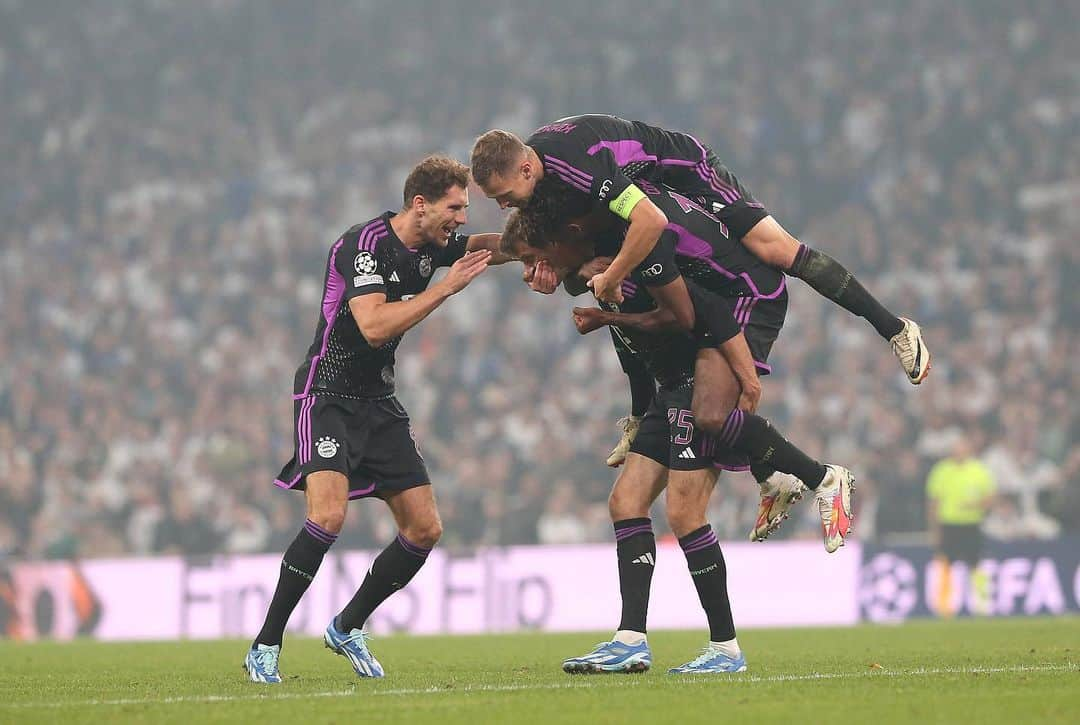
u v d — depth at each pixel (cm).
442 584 3953
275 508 4978
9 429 5881
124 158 7781
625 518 1717
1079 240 5938
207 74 8275
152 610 4084
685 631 3325
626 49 7844
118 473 5616
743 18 7738
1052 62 6931
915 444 4906
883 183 6625
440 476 5259
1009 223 6247
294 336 6344
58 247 7250
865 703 1306
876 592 3934
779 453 1680
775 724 1183
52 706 1387
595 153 1612
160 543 4900
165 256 7000
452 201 1678
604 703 1330
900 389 5241
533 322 6075
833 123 6994
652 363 1716
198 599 4044
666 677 1622
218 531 4912
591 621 3897
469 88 7900
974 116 6750
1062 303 5666
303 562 1644
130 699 1465
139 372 6184
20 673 2022
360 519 4628
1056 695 1353
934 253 6028
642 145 1709
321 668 1986
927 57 7175
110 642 3400
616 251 1711
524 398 5538
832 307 5694
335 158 7538
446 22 8325
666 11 7925
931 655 2038
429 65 8125
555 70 7850
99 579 4147
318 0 8569
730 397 1662
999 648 2211
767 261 1755
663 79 7612
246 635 3947
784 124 7069
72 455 5666
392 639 3131
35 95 8256
